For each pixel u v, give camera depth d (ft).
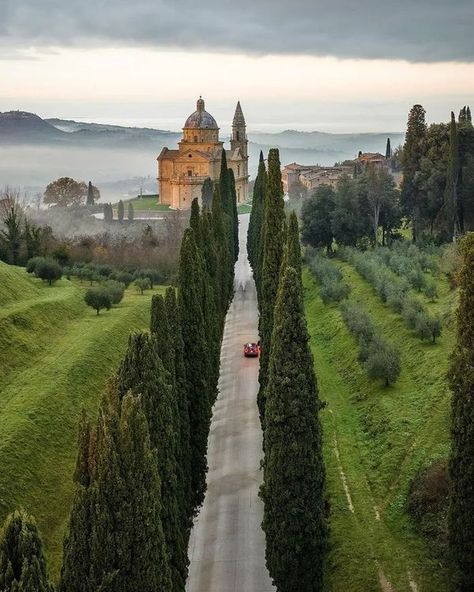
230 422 157.99
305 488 86.74
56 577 96.27
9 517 51.29
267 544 90.58
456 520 82.64
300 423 86.28
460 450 81.82
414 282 221.25
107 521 60.23
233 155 647.15
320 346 207.72
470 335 83.51
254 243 278.87
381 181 312.71
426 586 89.81
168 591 64.59
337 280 254.06
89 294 214.48
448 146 286.46
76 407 147.02
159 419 78.38
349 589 91.56
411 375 157.89
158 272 287.07
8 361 159.74
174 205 566.77
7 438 122.93
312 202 324.39
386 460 123.95
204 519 117.39
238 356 209.77
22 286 213.87
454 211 271.90
